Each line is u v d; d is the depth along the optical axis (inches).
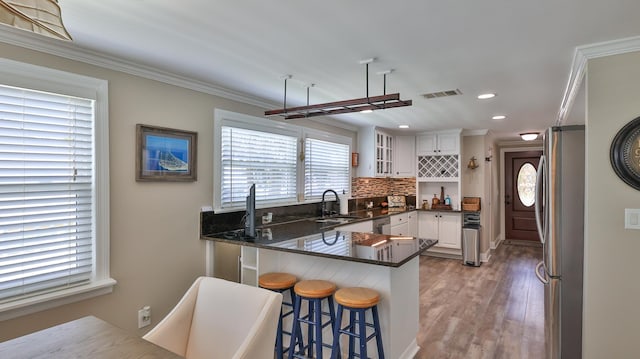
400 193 269.4
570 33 78.9
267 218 151.5
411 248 100.4
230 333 62.8
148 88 107.1
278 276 107.7
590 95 87.0
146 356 49.2
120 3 66.4
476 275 199.0
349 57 95.2
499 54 92.3
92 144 94.7
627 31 77.6
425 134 244.7
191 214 119.9
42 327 85.9
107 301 97.6
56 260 88.7
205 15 71.5
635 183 81.7
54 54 86.7
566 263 91.1
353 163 215.5
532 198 298.0
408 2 65.7
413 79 114.8
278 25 76.0
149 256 107.4
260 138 148.2
